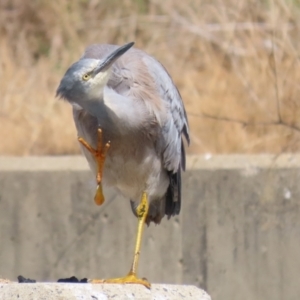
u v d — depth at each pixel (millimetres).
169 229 12320
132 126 8414
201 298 7293
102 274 12383
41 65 17953
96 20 18531
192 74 16891
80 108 8453
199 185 12328
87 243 12383
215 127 15008
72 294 6922
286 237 12352
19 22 18953
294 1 14875
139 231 8648
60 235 12430
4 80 17188
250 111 14961
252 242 12352
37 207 12438
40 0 19000
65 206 12414
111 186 9086
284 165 12352
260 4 15531
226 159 12586
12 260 12453
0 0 19188
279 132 14445
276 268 12359
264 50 15188
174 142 9125
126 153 8602
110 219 12352
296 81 14344
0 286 6988
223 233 12328
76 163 12609
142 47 17641
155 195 9211
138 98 8609
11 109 16391
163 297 7160
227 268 12336
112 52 7973
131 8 18453
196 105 15602
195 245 12328
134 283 7488
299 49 14812
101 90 7926
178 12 17500
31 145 15430
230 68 16391
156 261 12328
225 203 12328
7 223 12461
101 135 8141
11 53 18328
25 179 12430
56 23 18734
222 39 16156
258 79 15078
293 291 12344
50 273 12430
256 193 12344
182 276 12320
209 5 16656
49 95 16797
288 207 12344
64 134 15578
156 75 8984
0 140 15562
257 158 12633
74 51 17953
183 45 17406
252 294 12352
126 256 12344
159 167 9000
